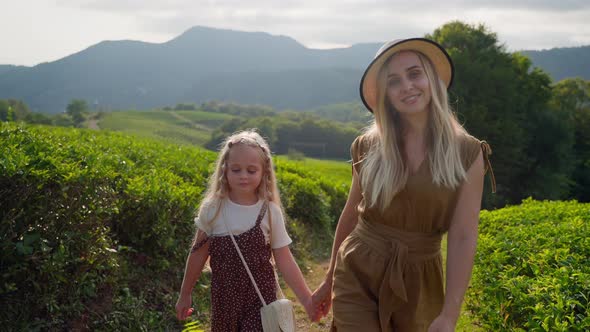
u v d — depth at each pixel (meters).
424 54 2.82
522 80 32.84
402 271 2.75
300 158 77.06
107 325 4.26
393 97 2.75
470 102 28.89
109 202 4.60
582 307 3.83
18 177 3.73
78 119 118.06
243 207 3.18
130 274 4.98
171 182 6.33
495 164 29.89
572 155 35.97
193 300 5.20
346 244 2.96
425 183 2.65
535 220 7.84
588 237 5.49
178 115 152.38
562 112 34.22
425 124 2.76
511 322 4.34
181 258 5.60
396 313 2.80
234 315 3.10
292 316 3.11
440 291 2.87
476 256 5.79
